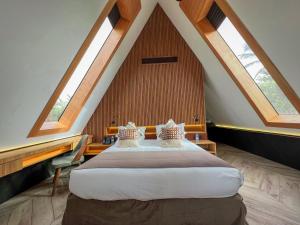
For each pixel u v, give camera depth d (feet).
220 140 23.48
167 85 15.44
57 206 7.97
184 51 15.48
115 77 15.58
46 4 5.48
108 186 6.10
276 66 8.61
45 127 9.95
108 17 11.12
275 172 11.38
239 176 6.23
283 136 12.80
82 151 11.25
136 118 15.42
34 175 10.64
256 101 11.93
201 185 6.09
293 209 7.09
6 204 8.18
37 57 6.39
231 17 9.11
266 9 7.00
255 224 6.20
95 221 6.15
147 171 6.31
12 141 7.93
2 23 4.58
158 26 15.69
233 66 11.80
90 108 14.32
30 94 7.07
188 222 6.08
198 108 15.25
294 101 9.22
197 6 10.96
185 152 8.80
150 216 6.12
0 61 5.15
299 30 6.40
